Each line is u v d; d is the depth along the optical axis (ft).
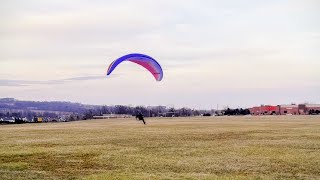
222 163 66.95
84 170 61.21
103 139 115.55
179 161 69.46
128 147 92.22
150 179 53.67
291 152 80.53
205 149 87.04
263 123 233.76
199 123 253.44
